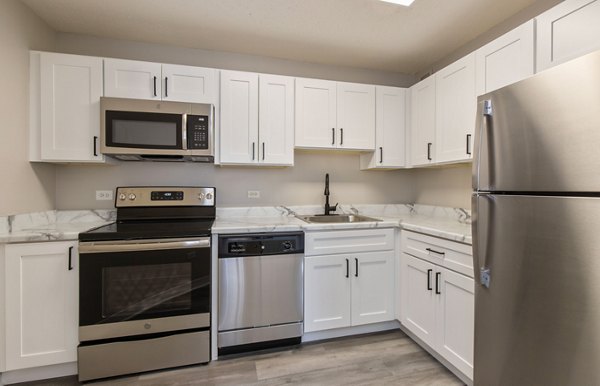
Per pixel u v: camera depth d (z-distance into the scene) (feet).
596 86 3.04
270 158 7.75
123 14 6.67
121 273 5.82
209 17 6.79
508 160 4.00
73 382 5.65
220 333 6.38
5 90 5.67
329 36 7.63
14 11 5.90
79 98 6.60
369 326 7.66
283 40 7.84
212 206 7.99
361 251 7.36
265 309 6.64
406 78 9.98
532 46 4.93
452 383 5.65
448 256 5.82
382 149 8.66
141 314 5.87
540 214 3.62
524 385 3.86
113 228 6.24
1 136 5.58
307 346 6.97
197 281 6.15
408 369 6.09
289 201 9.07
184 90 7.16
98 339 5.67
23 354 5.42
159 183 8.09
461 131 6.62
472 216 4.60
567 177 3.31
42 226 6.54
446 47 8.21
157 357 5.94
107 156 6.97
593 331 3.12
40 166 6.79
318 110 8.12
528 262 3.77
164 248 5.95
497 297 4.23
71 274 5.64
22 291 5.41
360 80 9.59
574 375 3.29
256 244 6.57
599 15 3.97
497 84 5.65
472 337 5.22
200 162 8.23
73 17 6.79
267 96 7.72
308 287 6.98
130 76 6.84
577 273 3.25
